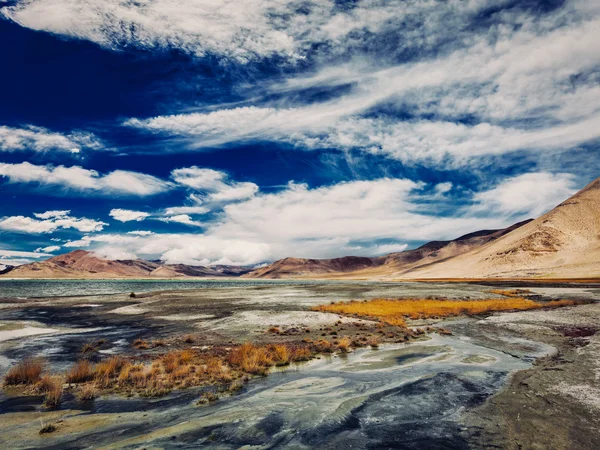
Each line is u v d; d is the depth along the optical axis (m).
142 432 9.26
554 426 9.16
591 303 43.03
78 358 17.58
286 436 8.93
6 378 13.44
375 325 27.02
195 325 27.86
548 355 17.16
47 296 65.12
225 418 10.12
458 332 24.44
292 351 18.48
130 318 32.69
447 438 8.68
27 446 8.51
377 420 9.87
